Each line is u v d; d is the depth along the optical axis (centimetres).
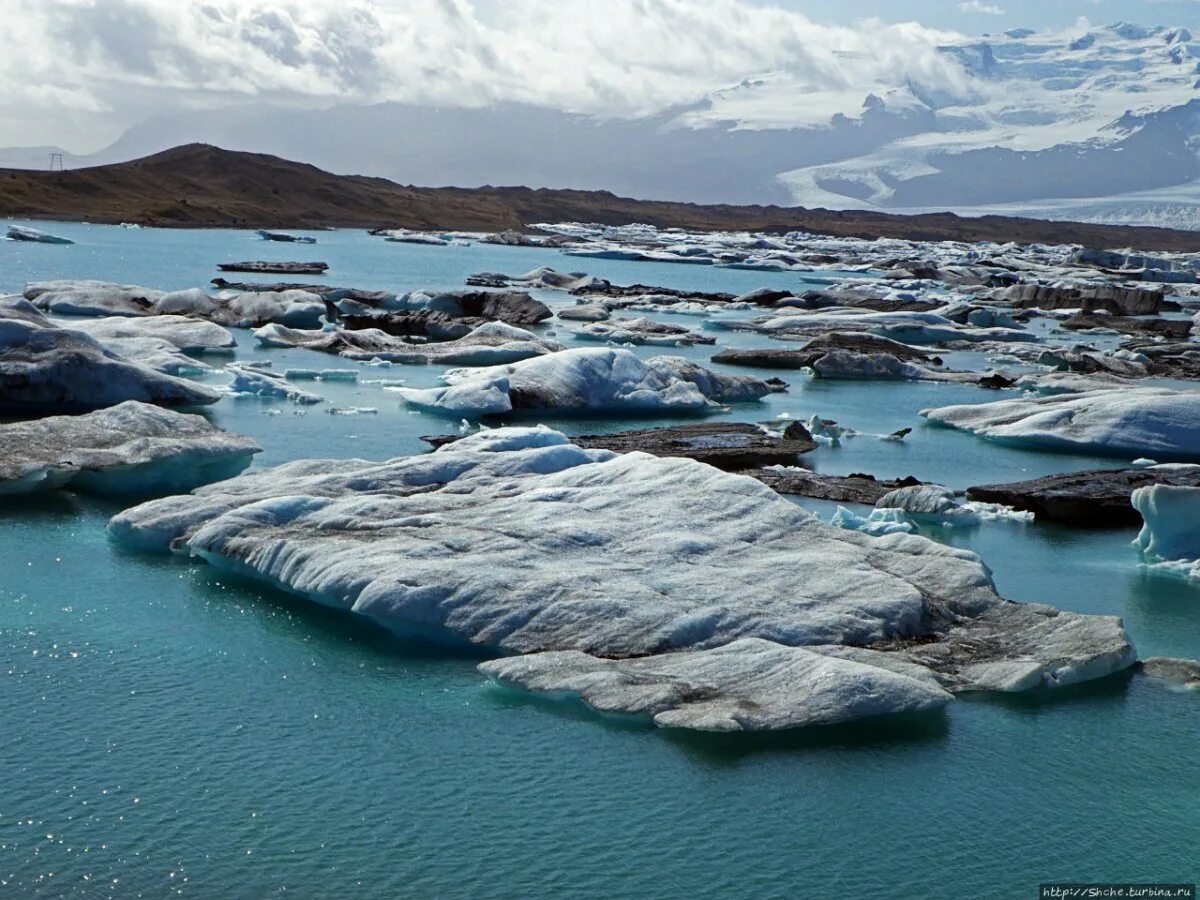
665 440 2889
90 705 1469
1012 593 1931
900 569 1791
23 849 1193
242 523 1889
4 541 1977
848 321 5869
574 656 1527
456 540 1788
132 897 1133
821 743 1404
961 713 1492
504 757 1377
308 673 1561
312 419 3055
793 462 2794
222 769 1343
